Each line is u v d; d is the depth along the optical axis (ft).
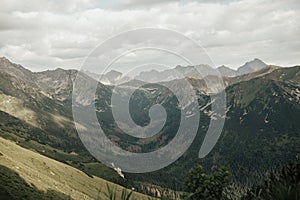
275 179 25.64
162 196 24.80
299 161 26.84
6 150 513.45
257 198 25.84
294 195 21.84
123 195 21.38
